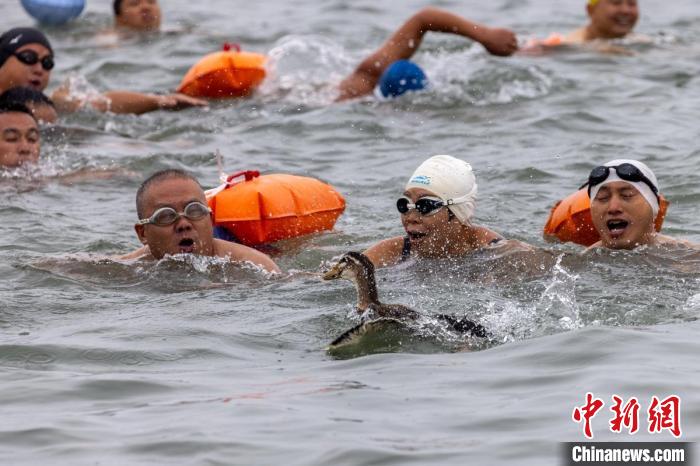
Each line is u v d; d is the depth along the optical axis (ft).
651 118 127.75
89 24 195.11
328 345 63.77
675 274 75.97
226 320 68.74
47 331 66.95
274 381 58.18
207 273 78.13
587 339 62.18
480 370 58.70
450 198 80.18
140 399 56.18
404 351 62.08
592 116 128.47
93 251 87.15
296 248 86.43
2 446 50.75
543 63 155.22
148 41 181.98
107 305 72.23
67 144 121.39
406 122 129.49
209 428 51.83
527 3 216.54
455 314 68.49
